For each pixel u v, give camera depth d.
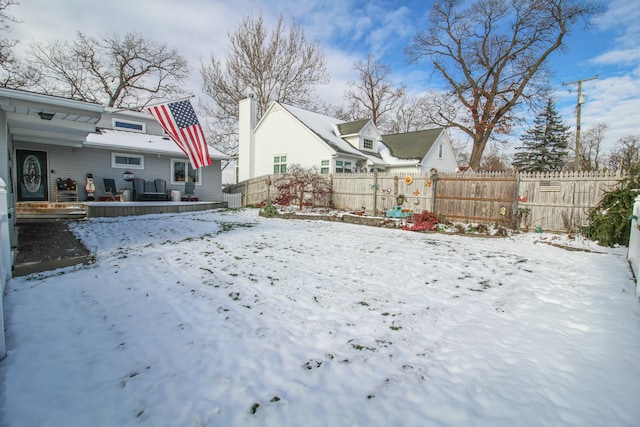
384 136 25.11
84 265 5.27
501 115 23.08
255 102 22.41
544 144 33.34
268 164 21.31
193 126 9.27
